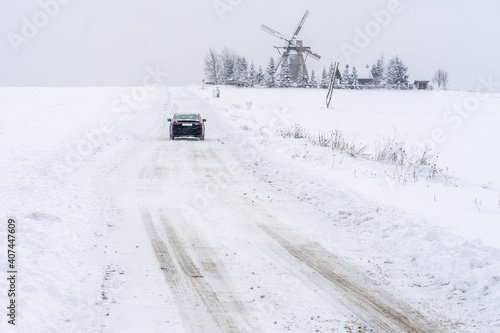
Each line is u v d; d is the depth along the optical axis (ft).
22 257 28.94
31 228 34.50
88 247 34.22
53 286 25.58
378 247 36.35
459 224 40.40
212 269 31.04
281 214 45.88
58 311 23.66
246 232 39.75
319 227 41.60
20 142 90.22
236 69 453.99
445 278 29.27
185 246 35.68
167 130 128.06
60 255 30.86
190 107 206.18
